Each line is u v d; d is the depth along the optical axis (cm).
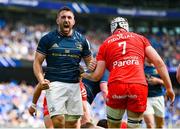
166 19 10138
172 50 8706
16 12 9056
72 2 9281
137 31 10238
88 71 1673
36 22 9269
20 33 7569
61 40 1650
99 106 5662
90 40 8569
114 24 1586
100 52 1538
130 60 1476
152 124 2519
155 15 9856
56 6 8844
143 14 9838
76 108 1681
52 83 1645
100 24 9925
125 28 1580
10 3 8331
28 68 6956
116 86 1457
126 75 1459
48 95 1644
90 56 1705
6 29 7644
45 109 1825
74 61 1659
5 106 5231
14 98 5444
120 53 1488
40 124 4831
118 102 1473
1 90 5450
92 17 9844
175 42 9225
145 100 1466
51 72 1652
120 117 1519
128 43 1504
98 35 9119
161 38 9475
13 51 6794
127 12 9775
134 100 1452
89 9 9281
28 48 7069
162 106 2562
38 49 1647
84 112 1959
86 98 2031
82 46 1678
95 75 1545
